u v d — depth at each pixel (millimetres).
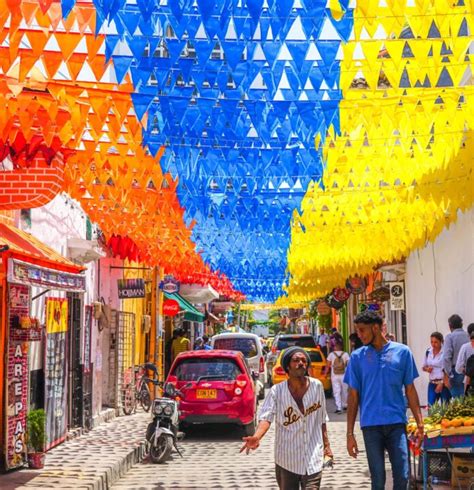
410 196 13195
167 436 13156
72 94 7539
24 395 11242
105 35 5938
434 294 17484
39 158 9641
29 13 5602
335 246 18688
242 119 8688
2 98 7816
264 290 34906
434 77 6453
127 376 20828
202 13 5266
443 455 8875
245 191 13438
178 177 11180
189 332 44781
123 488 10500
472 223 13617
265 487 10359
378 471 7164
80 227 15930
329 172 11219
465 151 10453
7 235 10016
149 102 6980
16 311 11070
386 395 7305
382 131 9383
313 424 6922
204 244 19578
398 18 5680
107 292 19312
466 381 11398
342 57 6488
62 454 12438
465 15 5766
